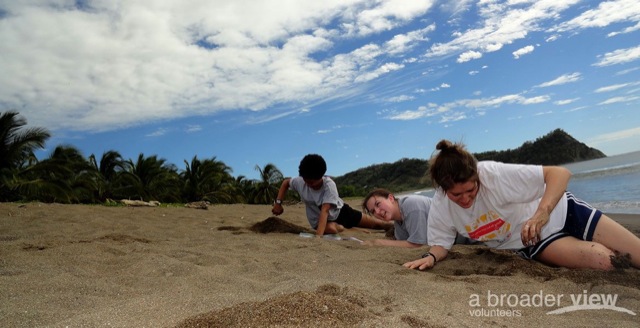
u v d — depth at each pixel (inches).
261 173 1285.7
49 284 105.8
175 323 77.1
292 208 534.6
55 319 82.6
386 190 184.5
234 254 150.3
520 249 129.3
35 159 632.4
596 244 115.8
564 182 112.0
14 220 253.4
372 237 228.4
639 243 113.7
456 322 78.4
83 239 182.9
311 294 82.9
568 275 109.3
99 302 93.8
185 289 101.0
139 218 292.5
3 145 578.2
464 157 113.2
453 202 129.3
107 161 898.1
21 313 85.3
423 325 75.1
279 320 73.2
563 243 118.9
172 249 159.3
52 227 224.7
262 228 241.8
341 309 77.7
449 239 137.0
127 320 79.0
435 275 115.0
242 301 88.4
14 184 571.5
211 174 1117.1
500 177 118.5
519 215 123.8
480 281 108.7
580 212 119.9
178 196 1007.6
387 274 116.0
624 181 607.8
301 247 168.4
